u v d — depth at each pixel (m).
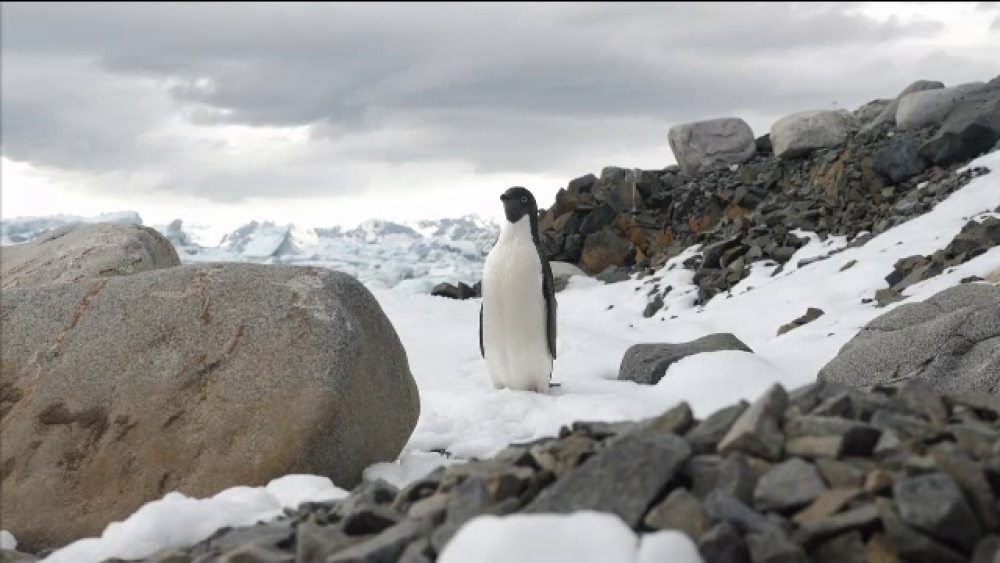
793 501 3.55
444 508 3.94
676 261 21.62
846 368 9.48
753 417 3.94
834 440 3.79
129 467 6.01
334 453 6.14
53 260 9.88
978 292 9.84
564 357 12.54
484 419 8.54
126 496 5.92
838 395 4.25
